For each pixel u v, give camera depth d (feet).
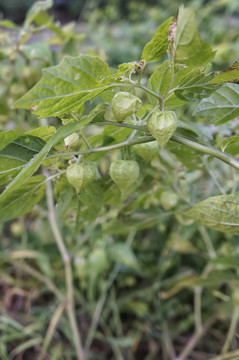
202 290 3.02
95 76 1.21
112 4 7.75
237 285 2.68
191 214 1.57
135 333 2.89
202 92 1.34
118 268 2.91
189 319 2.86
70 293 2.47
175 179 1.98
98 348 2.81
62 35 2.68
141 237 3.41
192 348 2.78
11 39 2.57
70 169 1.46
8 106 2.76
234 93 1.50
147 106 1.61
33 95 1.16
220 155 1.35
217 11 5.56
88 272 2.73
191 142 1.37
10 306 3.12
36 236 3.32
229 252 2.74
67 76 1.18
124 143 1.43
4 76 2.79
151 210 2.04
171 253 3.05
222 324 2.84
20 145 1.37
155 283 2.97
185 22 1.11
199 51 1.15
